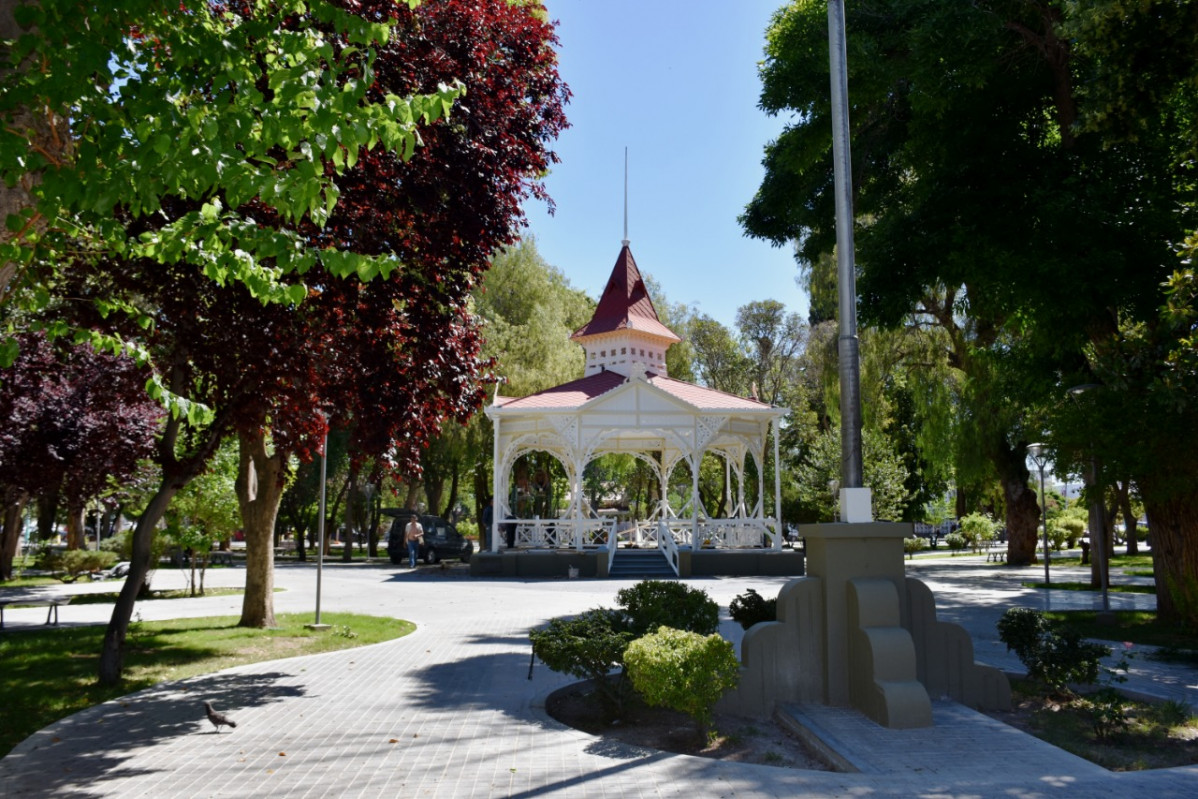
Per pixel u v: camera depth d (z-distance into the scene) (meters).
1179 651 11.44
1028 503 32.69
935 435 30.89
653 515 32.28
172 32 5.04
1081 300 12.49
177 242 5.22
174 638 12.92
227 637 12.85
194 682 9.59
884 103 16.80
